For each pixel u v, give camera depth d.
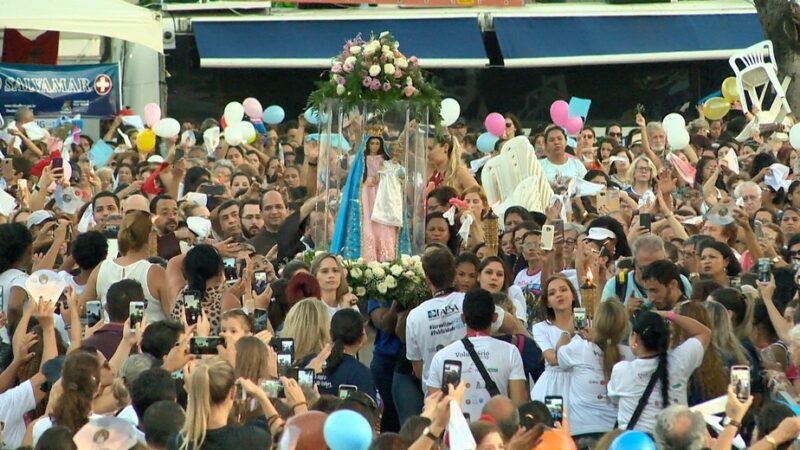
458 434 17.77
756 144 53.81
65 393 20.45
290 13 69.50
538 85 72.38
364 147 35.31
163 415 19.14
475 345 25.52
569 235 32.66
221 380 18.84
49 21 55.72
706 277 29.41
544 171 43.56
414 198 35.69
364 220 35.12
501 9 69.88
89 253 28.88
